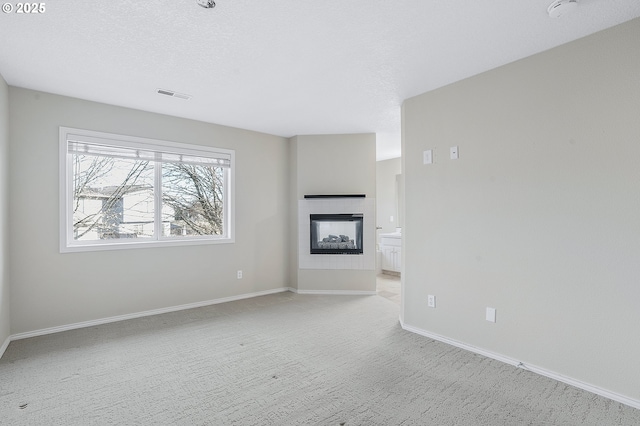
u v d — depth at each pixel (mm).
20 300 3195
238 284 4762
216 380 2418
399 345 3070
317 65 2771
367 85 3197
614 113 2180
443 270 3176
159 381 2402
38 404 2109
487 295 2840
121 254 3779
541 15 2061
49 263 3352
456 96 3086
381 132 5035
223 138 4617
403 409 2061
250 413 2018
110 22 2139
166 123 4117
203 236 4562
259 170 5000
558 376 2424
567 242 2387
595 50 2256
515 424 1921
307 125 4652
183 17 2084
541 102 2520
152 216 4141
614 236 2186
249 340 3182
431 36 2316
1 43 2393
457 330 3059
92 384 2357
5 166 3018
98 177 3799
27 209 3234
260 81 3096
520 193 2633
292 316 3934
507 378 2449
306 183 5156
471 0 1916
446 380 2420
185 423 1922
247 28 2213
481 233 2883
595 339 2262
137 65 2762
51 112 3363
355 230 5070
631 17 2088
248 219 4875
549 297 2477
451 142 3119
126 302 3809
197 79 3055
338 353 2891
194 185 4531
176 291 4188
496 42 2393
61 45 2430
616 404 2123
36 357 2785
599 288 2246
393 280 6281
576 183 2344
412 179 3482
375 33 2273
